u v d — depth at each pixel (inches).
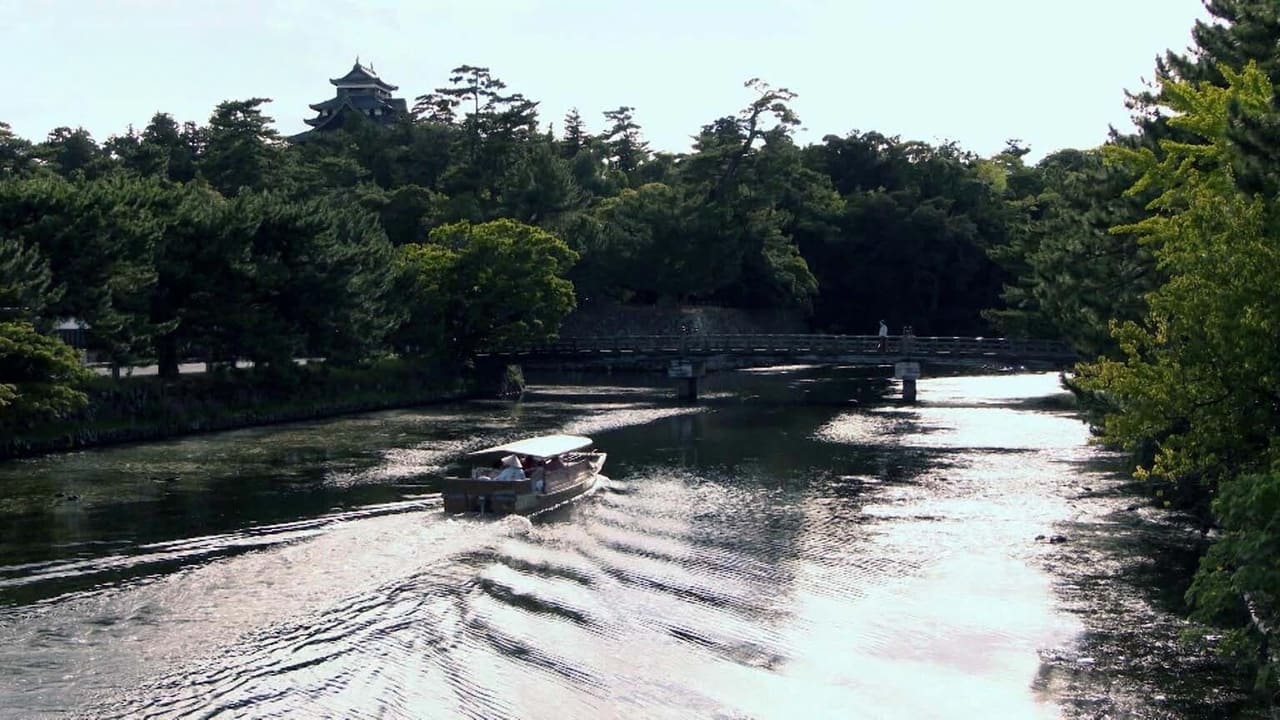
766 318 5196.9
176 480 1753.2
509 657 912.3
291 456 2022.6
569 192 4662.9
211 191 3973.9
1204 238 886.4
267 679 848.3
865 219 5275.6
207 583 1114.7
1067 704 827.4
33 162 4244.6
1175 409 893.2
